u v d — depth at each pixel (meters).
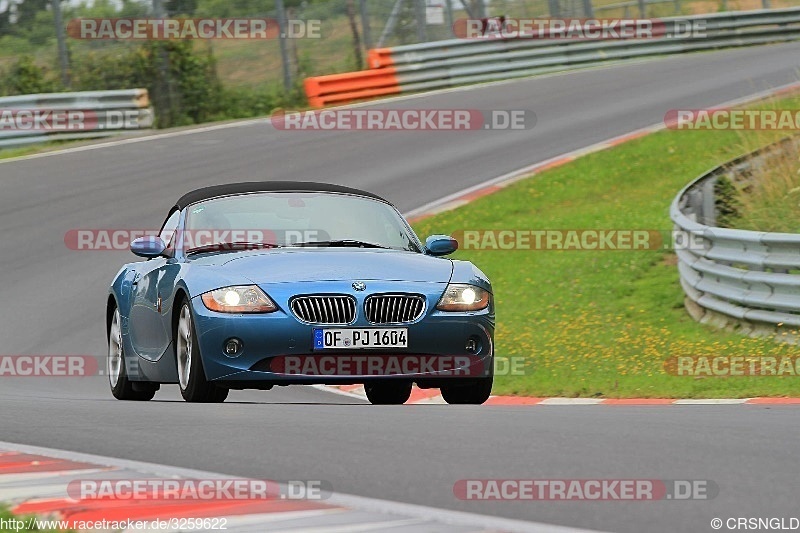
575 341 43.34
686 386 33.84
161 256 29.94
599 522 14.14
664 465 17.39
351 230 29.47
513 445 19.25
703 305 43.25
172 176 72.62
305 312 25.91
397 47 100.56
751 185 52.25
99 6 96.69
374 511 14.48
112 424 22.62
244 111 97.69
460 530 13.45
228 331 25.80
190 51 96.75
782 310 39.41
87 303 51.50
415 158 76.69
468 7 107.88
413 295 26.38
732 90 87.56
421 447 19.19
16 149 82.88
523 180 69.50
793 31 120.81
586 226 60.03
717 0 134.38
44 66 93.25
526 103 91.56
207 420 22.80
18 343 46.12
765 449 18.72
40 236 61.50
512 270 55.28
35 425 23.06
